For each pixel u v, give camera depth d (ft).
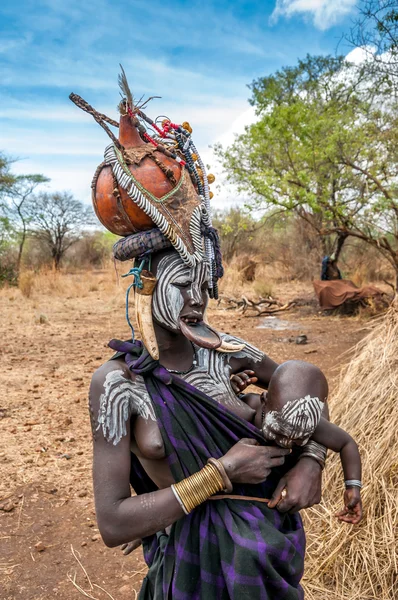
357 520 6.22
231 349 6.40
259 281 55.83
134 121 5.87
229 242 69.36
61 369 26.00
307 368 5.79
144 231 5.82
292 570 5.50
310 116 38.22
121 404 5.66
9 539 12.35
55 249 99.96
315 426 5.64
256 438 5.96
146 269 5.93
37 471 15.37
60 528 12.78
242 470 5.48
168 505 5.32
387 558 9.50
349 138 35.04
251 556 5.28
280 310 41.81
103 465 5.54
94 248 111.24
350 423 11.24
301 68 58.49
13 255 87.10
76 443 17.24
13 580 10.93
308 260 62.13
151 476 6.10
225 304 45.88
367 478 10.19
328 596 9.32
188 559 5.61
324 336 31.68
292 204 38.86
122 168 5.67
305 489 5.80
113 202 5.77
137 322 5.85
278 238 70.85
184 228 5.77
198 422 5.75
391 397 10.98
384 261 54.90
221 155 46.42
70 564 11.47
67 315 42.57
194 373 6.15
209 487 5.39
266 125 40.34
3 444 17.08
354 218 39.04
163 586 5.83
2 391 22.47
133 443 6.01
